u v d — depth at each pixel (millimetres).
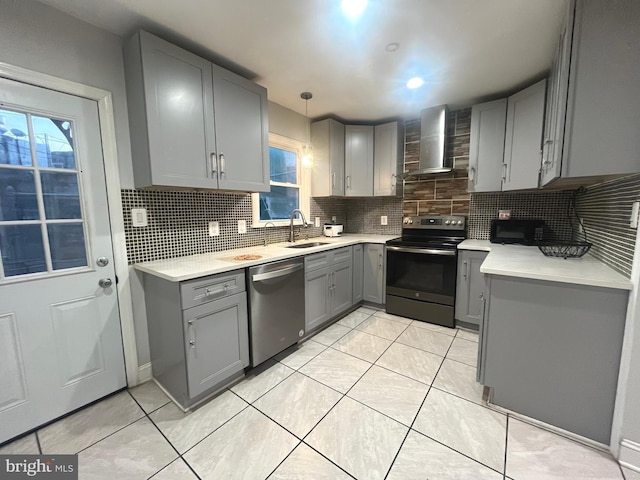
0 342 1355
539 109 2133
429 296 2777
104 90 1616
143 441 1388
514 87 2365
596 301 1290
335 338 2488
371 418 1525
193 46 1772
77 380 1605
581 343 1340
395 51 1826
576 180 1527
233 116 1988
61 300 1532
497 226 2693
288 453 1312
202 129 1812
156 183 1607
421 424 1481
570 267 1536
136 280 1826
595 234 1854
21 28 1343
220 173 1928
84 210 1589
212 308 1652
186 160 1740
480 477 1185
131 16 1490
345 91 2453
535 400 1475
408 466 1239
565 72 1251
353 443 1363
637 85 1128
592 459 1268
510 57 1893
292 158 3096
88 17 1499
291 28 1591
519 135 2316
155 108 1585
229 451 1325
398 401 1661
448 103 2752
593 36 1178
